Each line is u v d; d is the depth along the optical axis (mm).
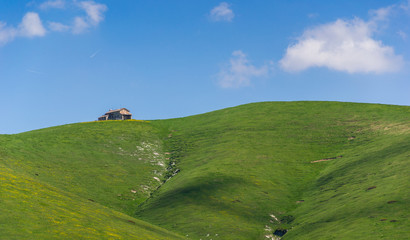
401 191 73562
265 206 87188
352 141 124250
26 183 65250
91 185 98688
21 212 50906
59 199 62875
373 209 69812
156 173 116938
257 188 96625
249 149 127500
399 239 55500
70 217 55562
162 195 96250
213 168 110562
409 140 106000
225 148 131125
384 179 83812
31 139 130750
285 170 109250
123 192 98312
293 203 89312
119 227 59438
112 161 121375
